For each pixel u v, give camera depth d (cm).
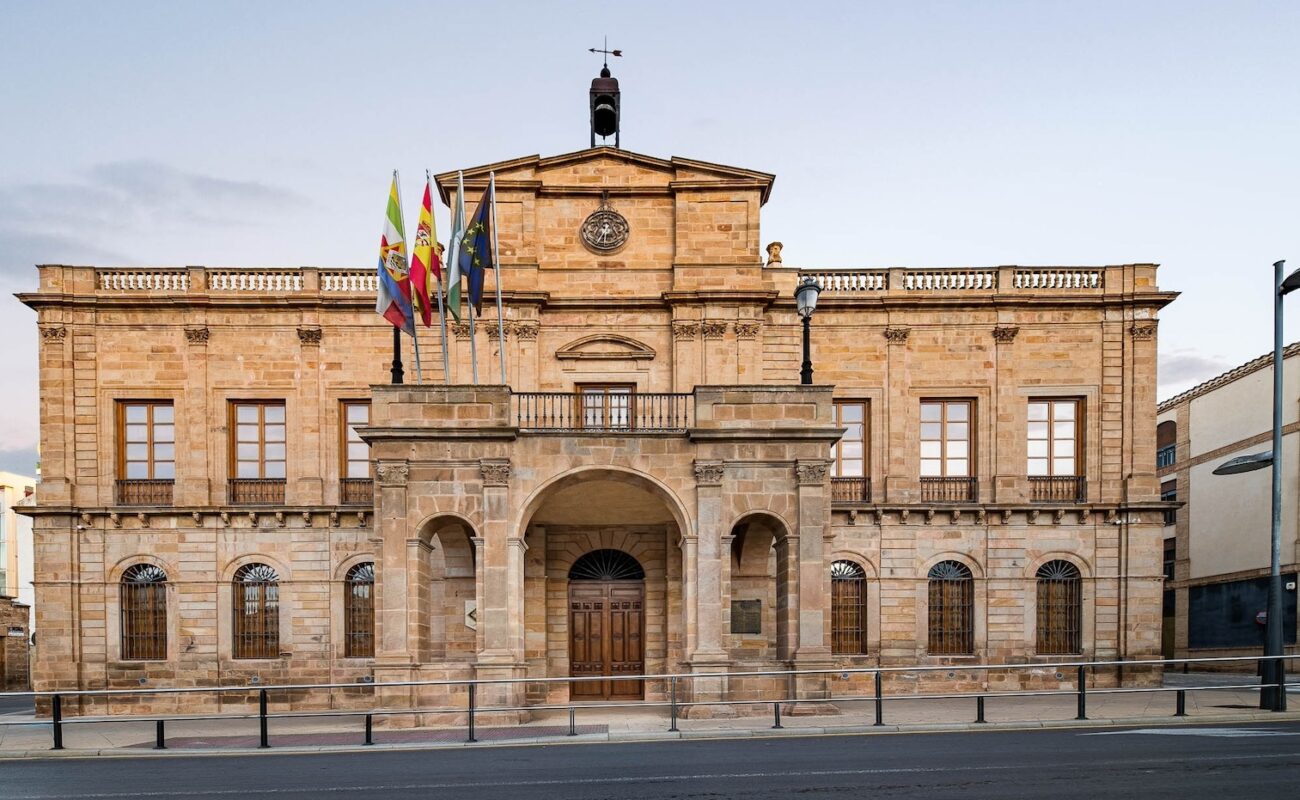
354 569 2989
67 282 2995
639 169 3016
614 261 3006
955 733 1825
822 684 2172
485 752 1681
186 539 2962
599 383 2980
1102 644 2962
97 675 2911
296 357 3030
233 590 2961
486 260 2536
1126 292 3009
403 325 2447
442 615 2744
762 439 2266
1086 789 1138
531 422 2898
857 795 1138
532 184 2975
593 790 1213
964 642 2995
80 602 2934
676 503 2258
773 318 3034
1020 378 3052
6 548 6475
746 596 2650
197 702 2892
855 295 3044
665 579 2752
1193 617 4231
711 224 2989
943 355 3067
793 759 1462
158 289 3048
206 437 2991
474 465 2252
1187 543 4297
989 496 3020
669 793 1180
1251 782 1160
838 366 3062
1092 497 3009
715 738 1827
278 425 3050
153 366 3008
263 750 1791
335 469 2998
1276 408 2102
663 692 2703
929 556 2998
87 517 2941
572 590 2775
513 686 2169
